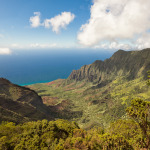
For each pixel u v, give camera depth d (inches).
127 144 1098.1
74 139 1126.4
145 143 1053.8
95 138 1182.9
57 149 1008.9
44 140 1195.9
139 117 967.6
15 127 1485.0
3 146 1066.7
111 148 1032.8
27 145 1088.2
